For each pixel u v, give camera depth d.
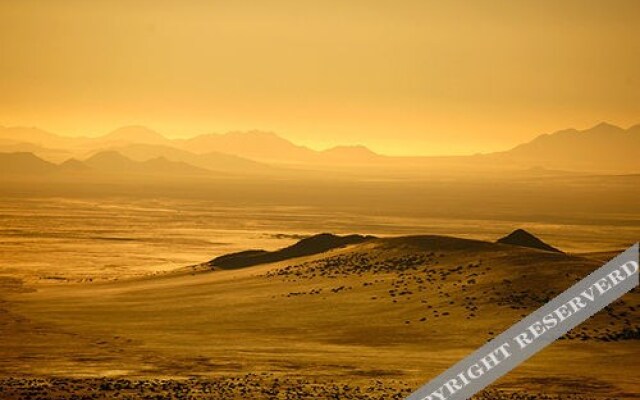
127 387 74.75
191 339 104.12
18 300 138.12
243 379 79.94
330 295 125.19
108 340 103.25
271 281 139.88
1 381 77.69
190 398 70.00
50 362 89.25
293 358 91.62
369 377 81.75
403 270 133.88
